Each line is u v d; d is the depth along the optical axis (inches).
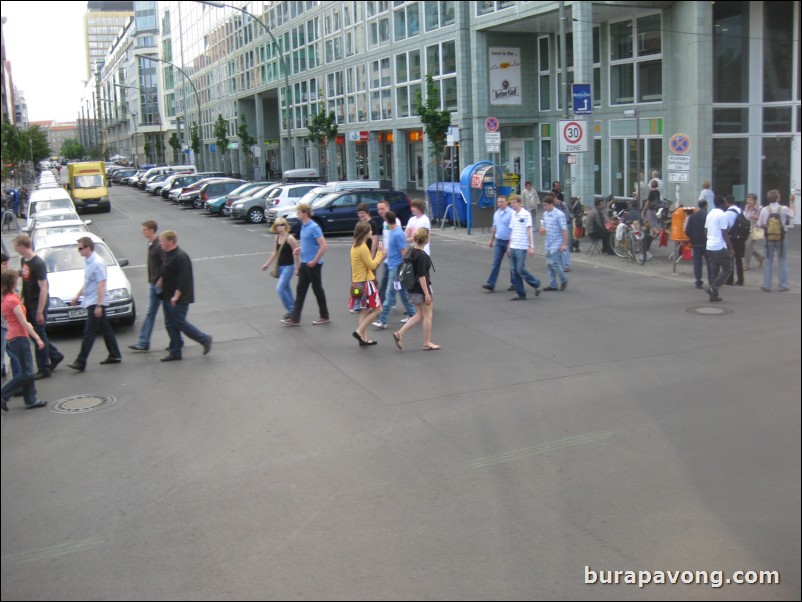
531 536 196.1
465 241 890.7
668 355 371.2
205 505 221.5
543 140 1307.8
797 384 313.9
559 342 406.0
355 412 301.9
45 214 978.1
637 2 933.8
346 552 191.0
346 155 1626.5
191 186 1684.3
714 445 252.7
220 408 313.9
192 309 534.9
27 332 321.4
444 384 335.9
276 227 475.8
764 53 806.5
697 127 844.6
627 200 1079.6
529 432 272.4
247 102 2114.9
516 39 1278.3
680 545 189.0
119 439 281.3
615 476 231.3
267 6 1851.6
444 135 1071.6
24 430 295.4
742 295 528.7
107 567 187.5
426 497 221.5
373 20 1475.1
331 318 493.4
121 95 4298.7
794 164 606.9
